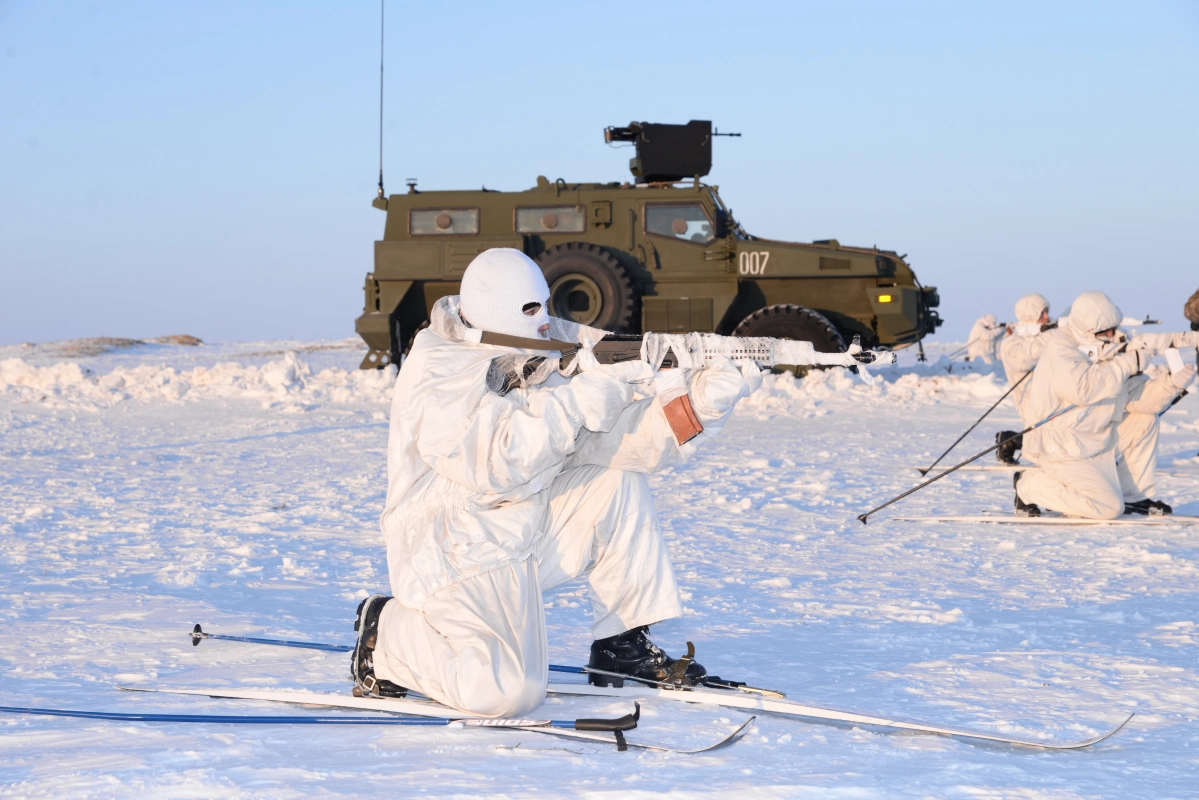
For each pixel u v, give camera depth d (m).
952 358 23.52
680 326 18.38
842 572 5.99
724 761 2.80
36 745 2.90
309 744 2.92
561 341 3.50
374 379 18.58
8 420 15.35
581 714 3.29
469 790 2.50
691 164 18.98
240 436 13.74
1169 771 2.81
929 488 9.40
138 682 3.66
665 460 3.41
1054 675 3.84
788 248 18.34
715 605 5.13
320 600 5.22
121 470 10.72
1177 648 4.27
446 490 3.35
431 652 3.22
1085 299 7.79
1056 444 7.71
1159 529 7.37
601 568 3.51
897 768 2.77
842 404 16.33
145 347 33.47
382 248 18.98
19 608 4.89
